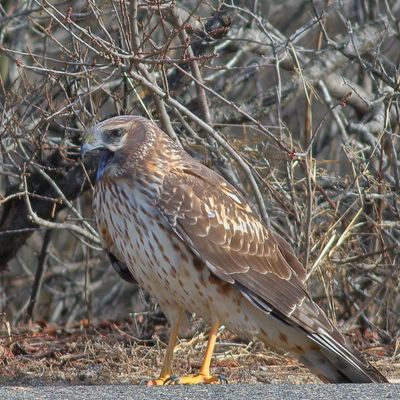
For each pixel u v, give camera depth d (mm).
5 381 11820
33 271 19609
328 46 16281
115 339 13727
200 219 11172
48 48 18594
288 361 12742
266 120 17875
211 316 11359
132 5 12695
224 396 9695
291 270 11617
